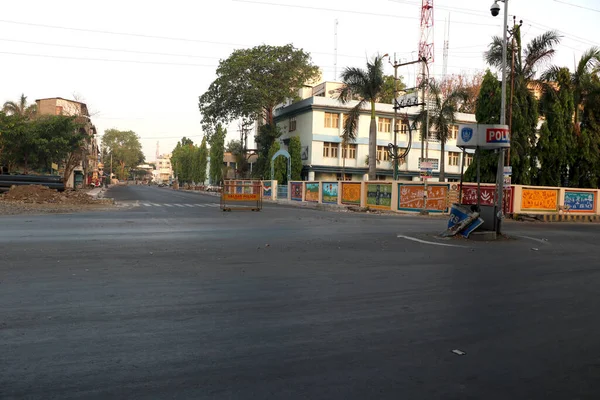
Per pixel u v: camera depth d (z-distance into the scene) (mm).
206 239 12281
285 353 4254
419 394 3488
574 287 7430
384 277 7867
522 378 3836
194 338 4594
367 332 4930
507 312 5859
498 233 14648
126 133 131125
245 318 5309
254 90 47500
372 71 36406
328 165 49250
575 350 4523
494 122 29031
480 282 7660
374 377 3775
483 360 4215
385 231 15516
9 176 30922
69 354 4102
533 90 30578
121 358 4039
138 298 6059
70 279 7027
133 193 55188
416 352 4375
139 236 12562
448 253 10922
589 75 31016
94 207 25781
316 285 7102
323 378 3730
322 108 48375
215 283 7043
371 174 37281
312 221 19516
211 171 69500
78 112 61000
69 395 3340
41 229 13688
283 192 44562
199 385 3545
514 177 29344
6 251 9445
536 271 8844
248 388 3514
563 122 30078
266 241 12172
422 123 38031
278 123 56531
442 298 6516
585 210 28766
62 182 32062
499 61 29016
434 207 27219
